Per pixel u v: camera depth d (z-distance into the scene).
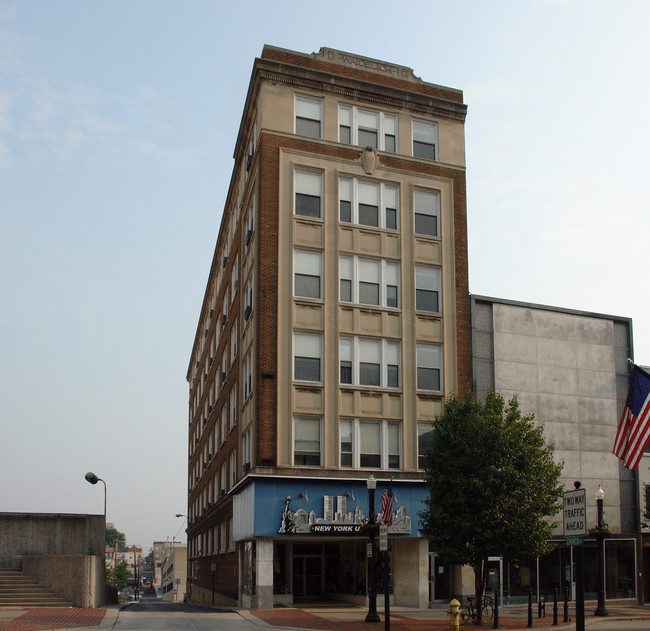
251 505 33.25
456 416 28.44
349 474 34.16
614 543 39.81
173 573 124.00
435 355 37.78
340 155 37.62
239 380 41.81
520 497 26.52
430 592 34.94
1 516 31.30
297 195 36.66
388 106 39.38
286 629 23.75
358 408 35.41
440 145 40.12
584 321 41.72
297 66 37.75
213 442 58.22
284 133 36.84
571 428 40.03
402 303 37.31
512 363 39.28
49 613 23.72
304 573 39.34
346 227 36.97
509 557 26.98
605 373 41.62
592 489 39.81
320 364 35.34
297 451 34.16
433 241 38.75
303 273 35.97
